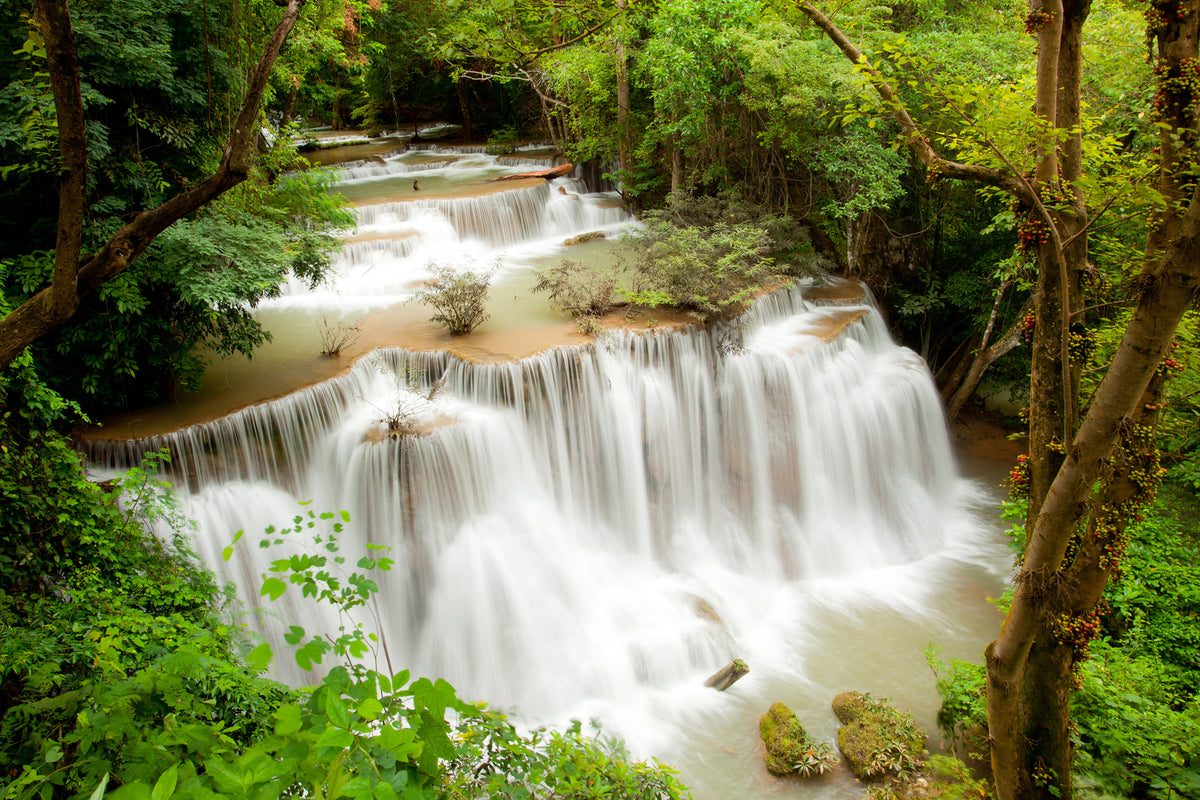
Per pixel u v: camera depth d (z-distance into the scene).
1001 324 19.94
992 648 7.16
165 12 9.92
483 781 4.52
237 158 5.04
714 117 19.89
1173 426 12.01
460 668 11.62
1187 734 8.30
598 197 26.19
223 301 10.66
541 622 12.01
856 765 9.88
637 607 12.79
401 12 32.50
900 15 19.88
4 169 7.83
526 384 12.95
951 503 17.41
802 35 17.70
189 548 9.68
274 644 10.71
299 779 2.78
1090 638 7.55
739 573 14.23
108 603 7.76
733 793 9.80
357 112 39.00
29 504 8.23
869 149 17.16
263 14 14.74
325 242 13.15
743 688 11.62
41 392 8.70
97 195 9.86
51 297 4.56
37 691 5.95
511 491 12.75
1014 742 7.49
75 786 3.80
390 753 2.76
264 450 11.55
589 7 9.51
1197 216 5.20
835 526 15.36
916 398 17.11
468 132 36.44
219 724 4.11
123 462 10.52
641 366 14.16
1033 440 7.65
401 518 11.50
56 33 3.99
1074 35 6.78
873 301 19.38
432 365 13.55
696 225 18.88
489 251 21.25
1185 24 6.62
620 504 14.17
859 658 12.28
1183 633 10.02
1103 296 7.83
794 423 15.25
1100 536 7.52
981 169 7.11
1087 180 6.90
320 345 14.16
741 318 15.55
